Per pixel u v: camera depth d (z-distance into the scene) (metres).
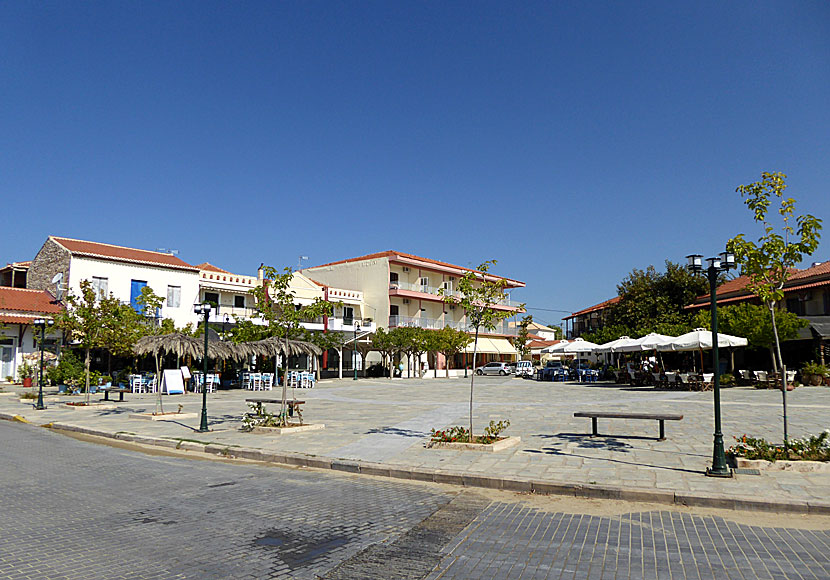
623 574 5.24
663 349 30.03
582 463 10.11
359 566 5.46
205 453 12.69
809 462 9.20
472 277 12.24
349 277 59.06
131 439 14.47
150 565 5.45
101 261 35.56
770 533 6.53
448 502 8.07
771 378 27.84
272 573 5.27
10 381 31.91
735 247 10.44
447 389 33.44
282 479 9.73
